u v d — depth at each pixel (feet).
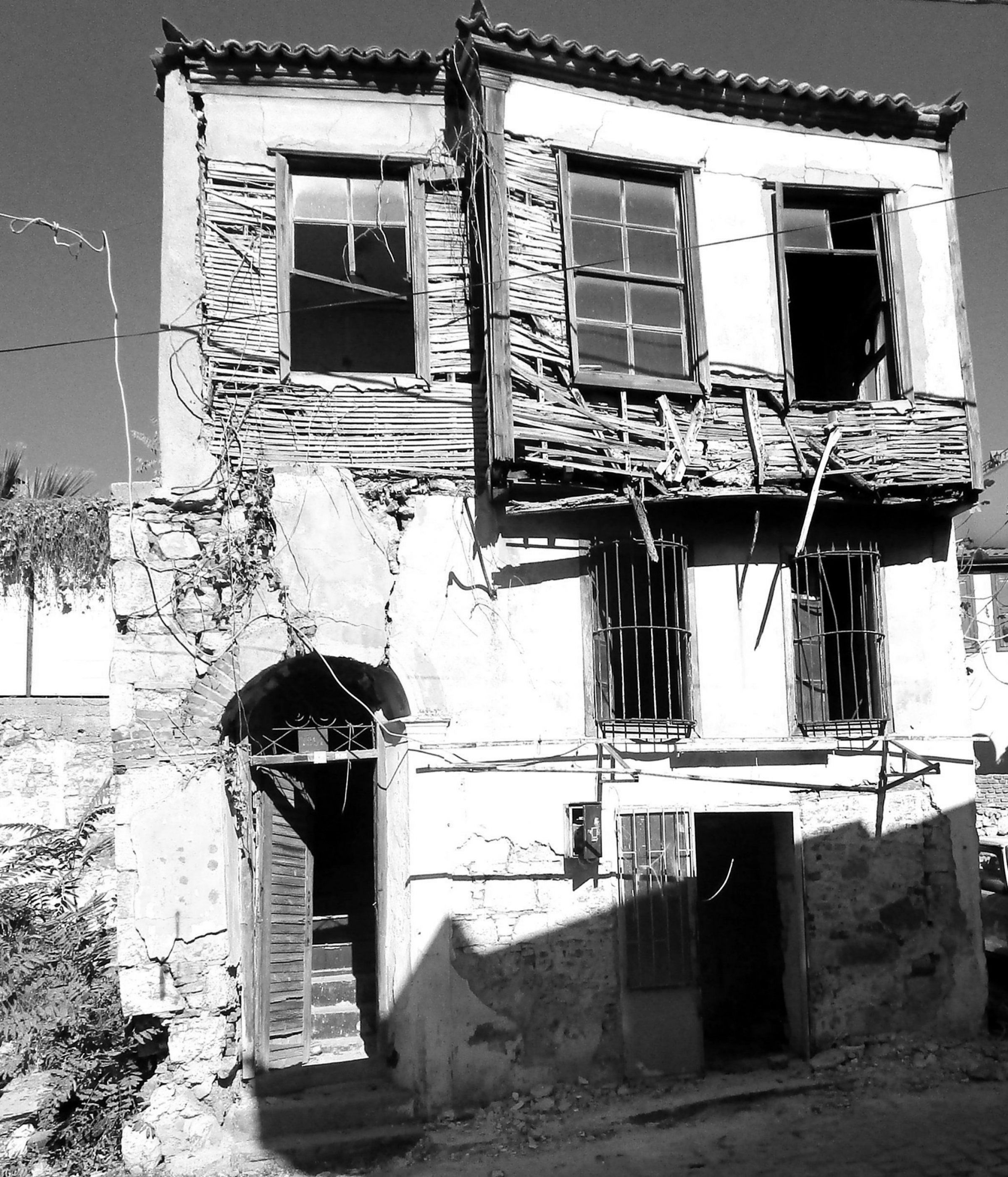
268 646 26.00
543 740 27.37
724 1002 33.14
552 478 27.48
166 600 25.58
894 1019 29.09
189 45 27.14
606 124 29.32
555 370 27.91
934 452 30.76
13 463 40.68
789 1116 25.35
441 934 25.88
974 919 30.17
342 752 27.22
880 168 31.91
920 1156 22.98
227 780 25.95
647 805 28.07
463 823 26.61
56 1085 24.14
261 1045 25.88
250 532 26.27
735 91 30.40
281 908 27.22
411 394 28.02
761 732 29.32
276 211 27.73
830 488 29.71
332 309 38.32
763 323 30.35
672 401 29.35
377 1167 23.36
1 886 32.83
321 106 28.40
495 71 27.94
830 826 29.48
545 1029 26.35
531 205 28.12
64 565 36.99
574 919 27.07
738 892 33.45
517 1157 23.52
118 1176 22.86
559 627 28.19
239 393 26.86
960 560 44.34
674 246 30.17
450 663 27.14
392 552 27.22
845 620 31.50
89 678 36.86
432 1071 25.18
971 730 30.96
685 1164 23.02
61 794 35.94
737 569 29.99
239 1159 23.48
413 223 28.58
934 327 31.65
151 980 24.17
